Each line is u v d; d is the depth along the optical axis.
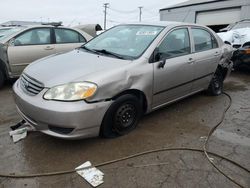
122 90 2.93
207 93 4.98
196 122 3.71
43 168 2.54
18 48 5.18
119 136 3.19
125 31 3.91
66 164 2.61
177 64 3.62
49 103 2.59
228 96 5.00
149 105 3.42
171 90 3.70
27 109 2.78
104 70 2.88
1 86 5.24
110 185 2.33
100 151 2.86
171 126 3.55
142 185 2.34
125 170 2.54
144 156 2.79
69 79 2.70
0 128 3.37
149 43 3.41
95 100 2.69
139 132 3.32
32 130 3.16
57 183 2.34
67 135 2.66
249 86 5.89
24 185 2.30
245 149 2.99
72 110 2.55
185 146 3.02
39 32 5.56
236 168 2.62
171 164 2.66
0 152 2.79
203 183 2.38
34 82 2.85
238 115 4.03
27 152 2.81
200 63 4.13
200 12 21.64
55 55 3.70
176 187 2.32
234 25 9.66
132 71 3.04
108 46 3.71
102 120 2.87
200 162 2.71
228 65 5.01
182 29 3.93
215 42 4.66
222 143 3.12
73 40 6.09
